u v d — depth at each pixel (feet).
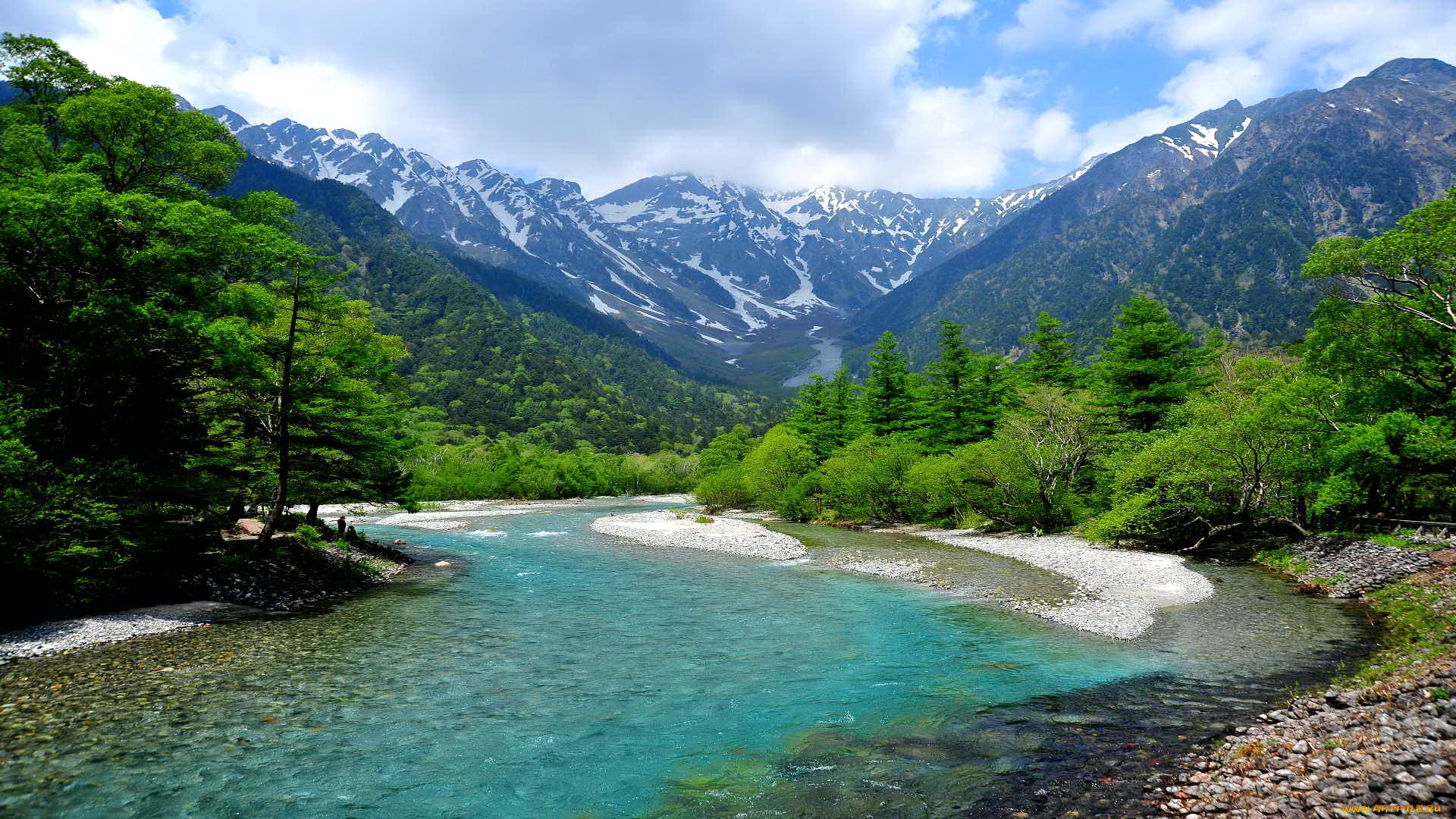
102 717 43.52
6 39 77.92
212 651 59.52
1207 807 29.27
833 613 79.10
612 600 87.45
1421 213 92.73
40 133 72.74
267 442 94.43
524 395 640.99
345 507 244.01
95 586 70.85
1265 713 42.16
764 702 48.42
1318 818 26.40
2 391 62.23
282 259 80.69
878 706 47.26
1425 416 99.96
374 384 113.70
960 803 31.96
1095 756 36.73
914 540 156.76
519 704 47.78
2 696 46.68
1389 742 31.55
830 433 258.98
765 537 159.22
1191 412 136.36
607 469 430.20
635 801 33.50
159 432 76.38
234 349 70.79
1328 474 106.83
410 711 46.26
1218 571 99.76
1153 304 164.35
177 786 34.55
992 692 49.55
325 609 80.48
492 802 33.50
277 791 34.27
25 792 33.35
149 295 71.92
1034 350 220.23
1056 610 76.48
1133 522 122.72
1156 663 55.47
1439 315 95.50
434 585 98.48
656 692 50.67
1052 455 158.61
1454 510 100.89
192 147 85.25
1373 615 68.33
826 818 30.99
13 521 59.36
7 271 64.80
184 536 83.66
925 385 233.14
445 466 347.77
